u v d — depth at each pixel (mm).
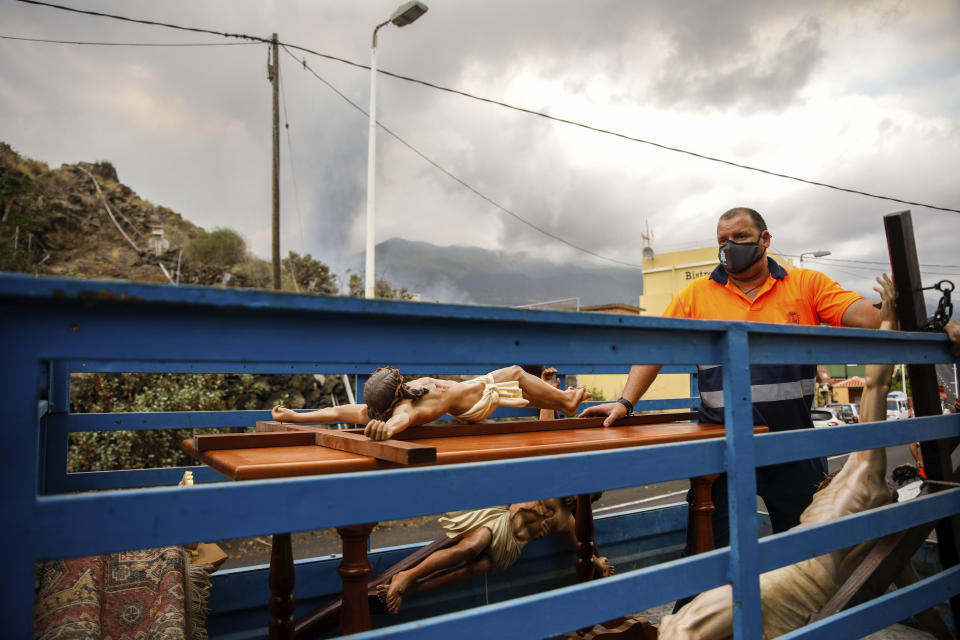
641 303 29516
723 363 1504
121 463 6527
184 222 33312
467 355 1153
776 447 1570
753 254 2746
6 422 776
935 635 2412
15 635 756
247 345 945
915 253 2340
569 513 3107
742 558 1430
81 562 1998
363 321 1051
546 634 1144
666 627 1979
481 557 2799
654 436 2029
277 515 938
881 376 2346
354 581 1732
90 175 32906
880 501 2289
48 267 24422
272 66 13438
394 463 1435
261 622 2625
